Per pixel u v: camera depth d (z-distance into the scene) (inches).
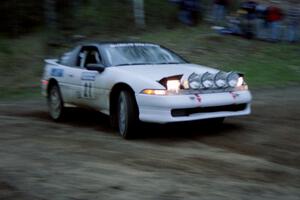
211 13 1037.2
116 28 973.2
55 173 243.6
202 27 978.1
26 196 209.8
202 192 213.5
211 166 257.1
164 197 206.8
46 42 895.1
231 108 337.4
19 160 271.3
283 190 217.5
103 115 451.2
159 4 1072.8
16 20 953.5
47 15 962.7
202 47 849.5
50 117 468.8
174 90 313.1
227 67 758.5
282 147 298.5
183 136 340.5
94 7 1046.4
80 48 408.5
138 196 208.2
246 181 230.4
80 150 297.0
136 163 263.6
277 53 845.8
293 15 987.3
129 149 299.7
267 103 500.4
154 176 238.1
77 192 213.8
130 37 920.9
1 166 257.9
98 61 375.2
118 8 1053.8
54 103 438.3
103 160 270.5
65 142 323.3
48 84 442.0
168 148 302.7
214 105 322.0
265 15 916.0
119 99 340.5
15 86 716.7
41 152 291.3
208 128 366.6
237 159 270.8
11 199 206.4
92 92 369.4
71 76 400.5
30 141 326.0
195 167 255.1
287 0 1154.7
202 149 298.7
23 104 581.3
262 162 263.6
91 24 981.8
